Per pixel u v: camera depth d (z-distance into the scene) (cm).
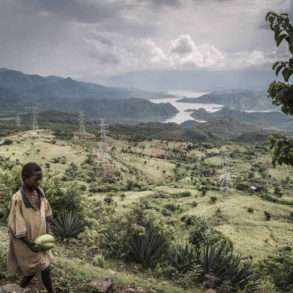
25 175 404
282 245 4616
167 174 15112
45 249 408
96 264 887
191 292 761
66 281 583
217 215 6341
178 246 1026
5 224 1114
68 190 1338
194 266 894
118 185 10075
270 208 7056
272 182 15325
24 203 405
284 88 472
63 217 1202
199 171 16150
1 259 599
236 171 17675
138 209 1118
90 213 1373
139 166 15600
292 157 495
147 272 927
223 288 824
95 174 12094
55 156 14188
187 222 3412
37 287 511
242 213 6500
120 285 659
